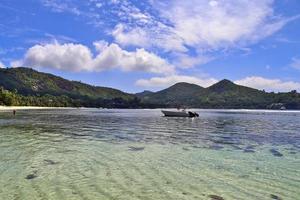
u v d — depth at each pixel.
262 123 59.22
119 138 28.58
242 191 11.67
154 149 21.83
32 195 10.77
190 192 11.45
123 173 14.23
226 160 17.80
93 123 51.62
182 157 18.64
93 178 13.20
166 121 62.06
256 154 20.09
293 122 63.62
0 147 21.61
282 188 12.12
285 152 21.03
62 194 10.94
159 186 12.16
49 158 17.61
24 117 68.25
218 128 44.09
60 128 39.38
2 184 12.07
